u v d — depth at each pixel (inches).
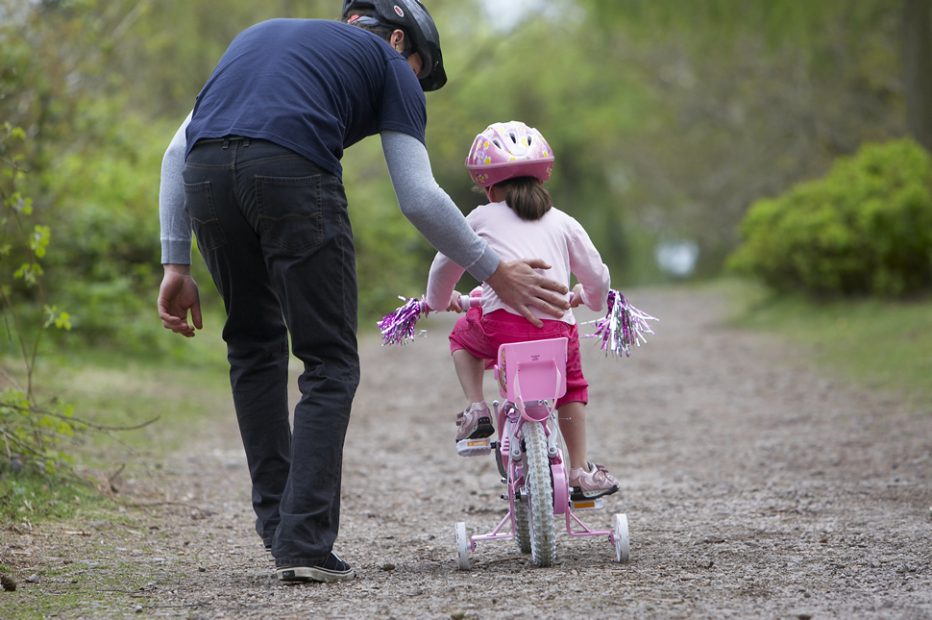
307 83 416.5
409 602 386.0
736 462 781.9
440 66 475.5
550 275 462.3
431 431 975.6
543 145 471.5
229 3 2185.0
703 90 3070.9
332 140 414.3
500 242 463.5
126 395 1013.8
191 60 2121.1
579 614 363.9
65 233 1279.5
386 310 2258.9
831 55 2342.5
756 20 1743.4
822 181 1947.6
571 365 476.1
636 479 733.3
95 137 1305.4
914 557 466.6
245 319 445.7
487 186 476.4
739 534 536.4
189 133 423.5
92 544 514.0
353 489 713.6
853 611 368.5
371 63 430.3
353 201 2246.6
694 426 956.6
